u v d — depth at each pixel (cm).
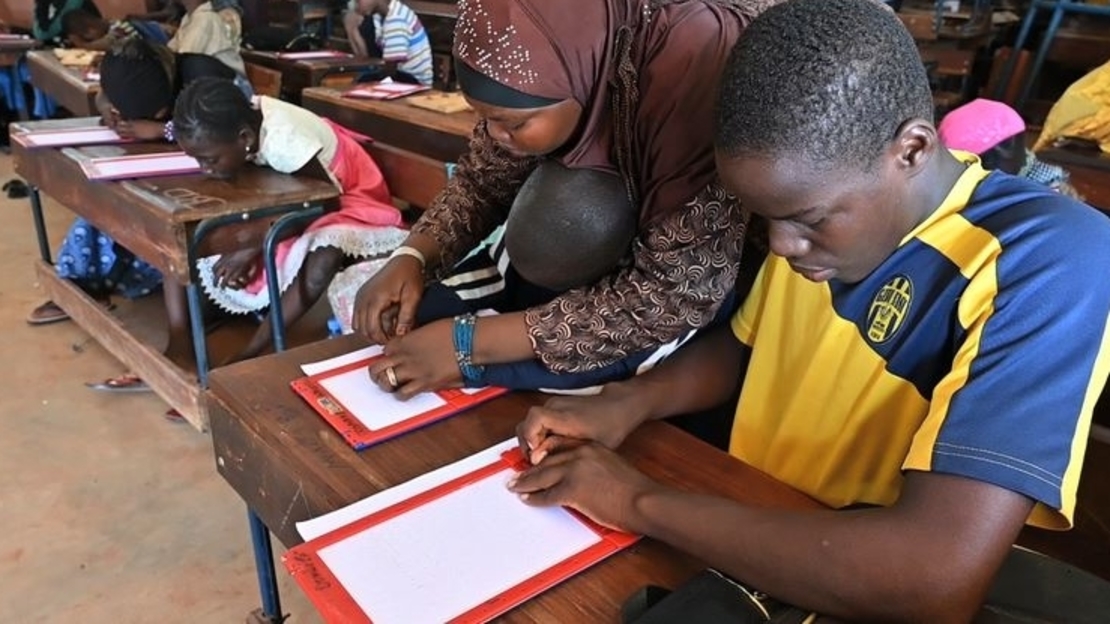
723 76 68
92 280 277
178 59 262
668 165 88
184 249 186
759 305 98
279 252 218
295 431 96
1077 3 324
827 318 85
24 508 197
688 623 64
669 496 76
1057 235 70
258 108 219
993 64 345
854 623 66
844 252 71
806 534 67
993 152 133
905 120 66
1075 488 63
